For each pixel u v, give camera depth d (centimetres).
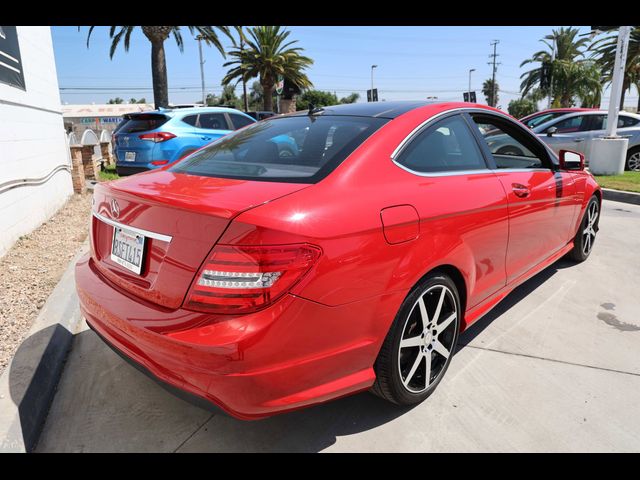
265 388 173
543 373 273
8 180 471
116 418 238
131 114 873
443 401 248
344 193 198
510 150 323
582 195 408
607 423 231
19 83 526
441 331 246
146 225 195
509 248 297
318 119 270
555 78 4091
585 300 376
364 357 202
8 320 316
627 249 512
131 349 190
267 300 167
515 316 347
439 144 258
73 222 600
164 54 1853
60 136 704
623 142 1001
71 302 341
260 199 182
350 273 186
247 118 1020
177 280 180
